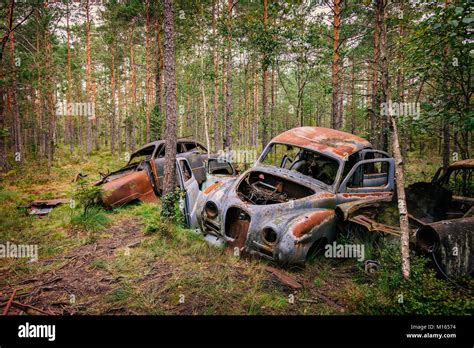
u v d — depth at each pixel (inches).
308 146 208.7
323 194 189.8
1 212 303.6
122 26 813.2
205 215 203.2
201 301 136.1
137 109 1068.5
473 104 193.6
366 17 430.0
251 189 209.5
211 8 645.9
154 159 335.6
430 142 759.1
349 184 216.1
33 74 601.0
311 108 916.6
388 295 134.5
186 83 887.1
